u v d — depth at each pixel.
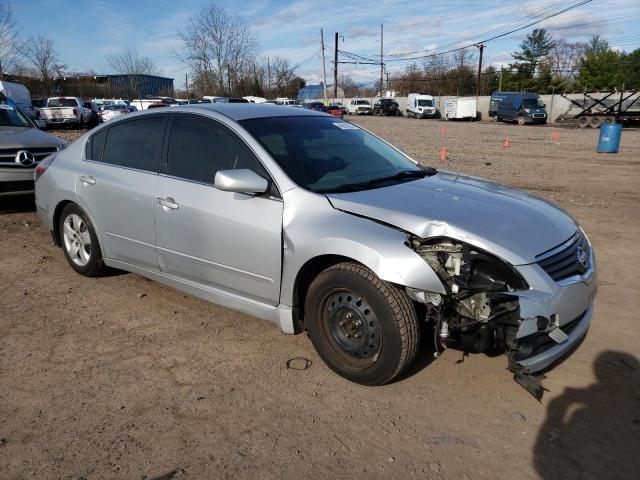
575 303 3.14
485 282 2.97
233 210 3.70
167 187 4.13
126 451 2.80
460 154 17.94
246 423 3.03
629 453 2.79
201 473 2.65
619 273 5.35
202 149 4.05
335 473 2.65
